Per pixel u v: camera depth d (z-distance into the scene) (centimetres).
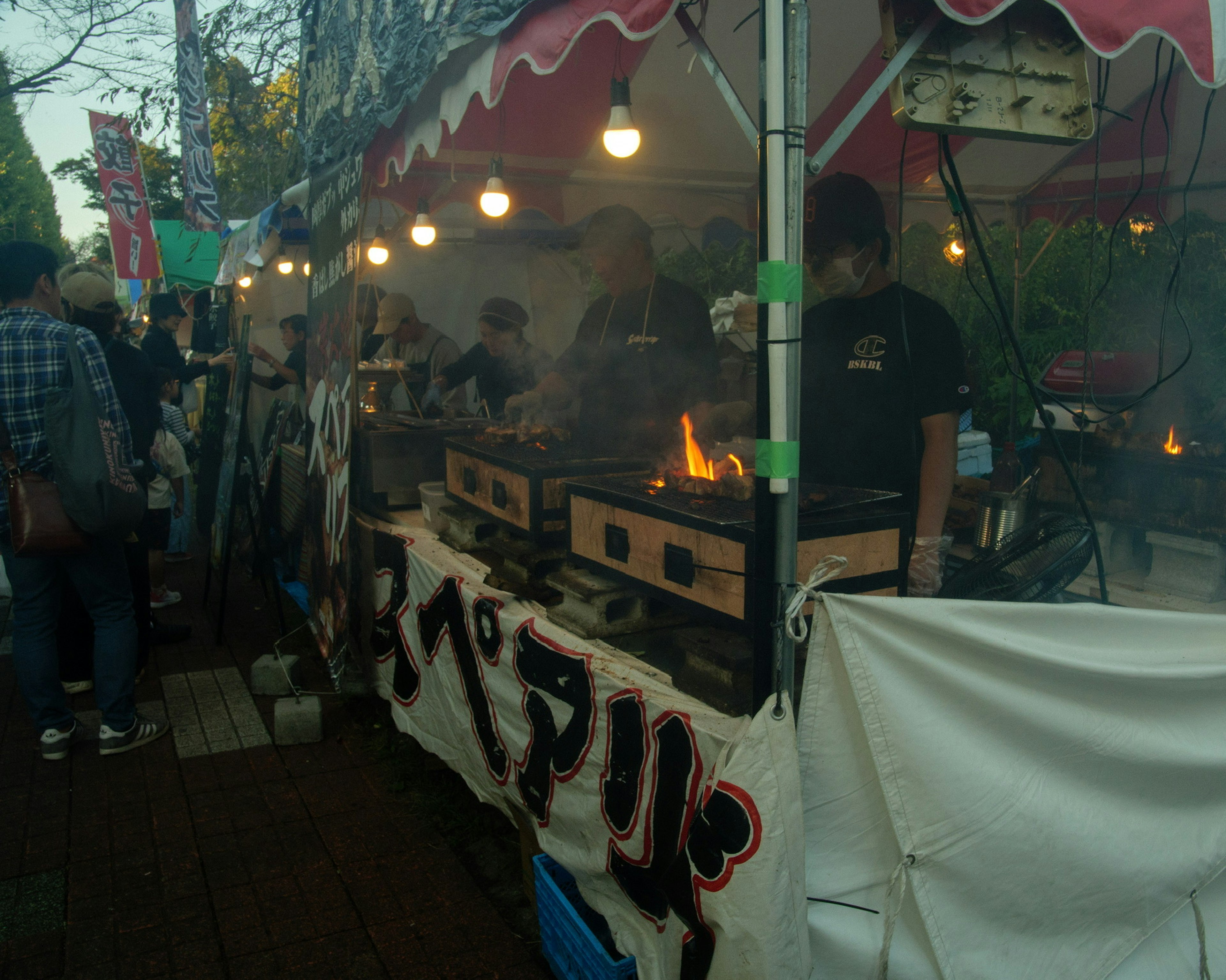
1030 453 310
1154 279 401
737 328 469
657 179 462
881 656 141
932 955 146
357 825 287
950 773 140
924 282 555
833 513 171
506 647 226
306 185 421
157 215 1675
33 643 324
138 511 304
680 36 278
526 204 470
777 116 137
